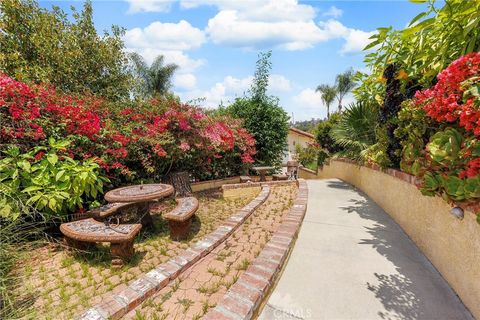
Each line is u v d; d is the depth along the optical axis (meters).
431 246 2.79
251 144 8.65
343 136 7.11
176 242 3.55
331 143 11.52
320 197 5.90
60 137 3.90
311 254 3.04
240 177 8.16
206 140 6.38
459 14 2.48
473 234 1.98
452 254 2.31
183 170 6.62
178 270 2.58
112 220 3.79
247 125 10.10
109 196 3.50
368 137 6.61
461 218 2.14
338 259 2.92
